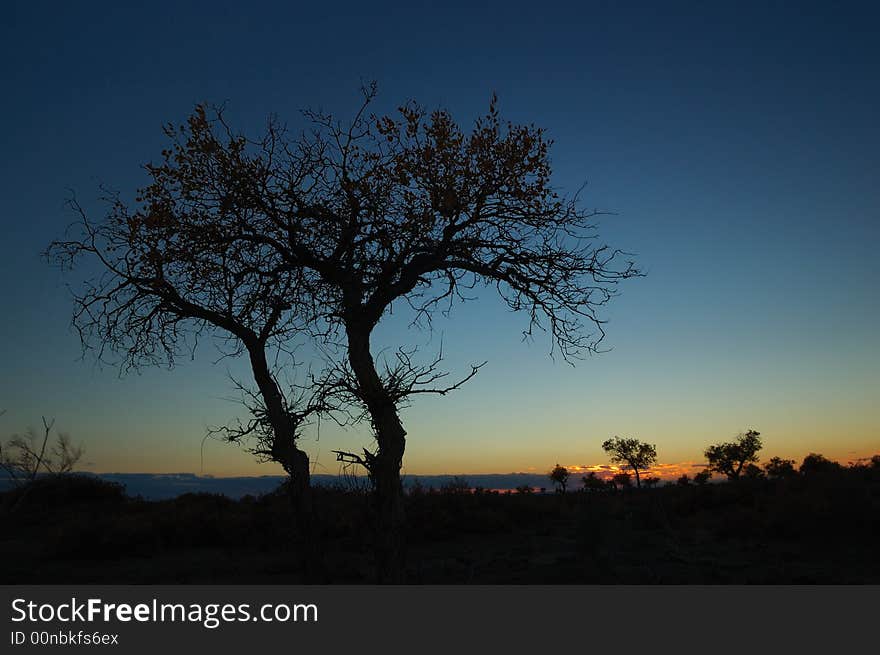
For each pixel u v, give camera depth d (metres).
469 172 14.41
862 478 28.38
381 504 13.41
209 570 17.70
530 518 28.66
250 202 14.93
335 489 14.87
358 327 14.46
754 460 59.81
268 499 29.50
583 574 15.41
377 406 13.42
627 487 52.72
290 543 20.98
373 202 14.55
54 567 18.73
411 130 14.30
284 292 15.51
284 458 16.14
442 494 28.38
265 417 16.12
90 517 26.83
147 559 20.23
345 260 14.68
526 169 14.62
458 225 14.59
